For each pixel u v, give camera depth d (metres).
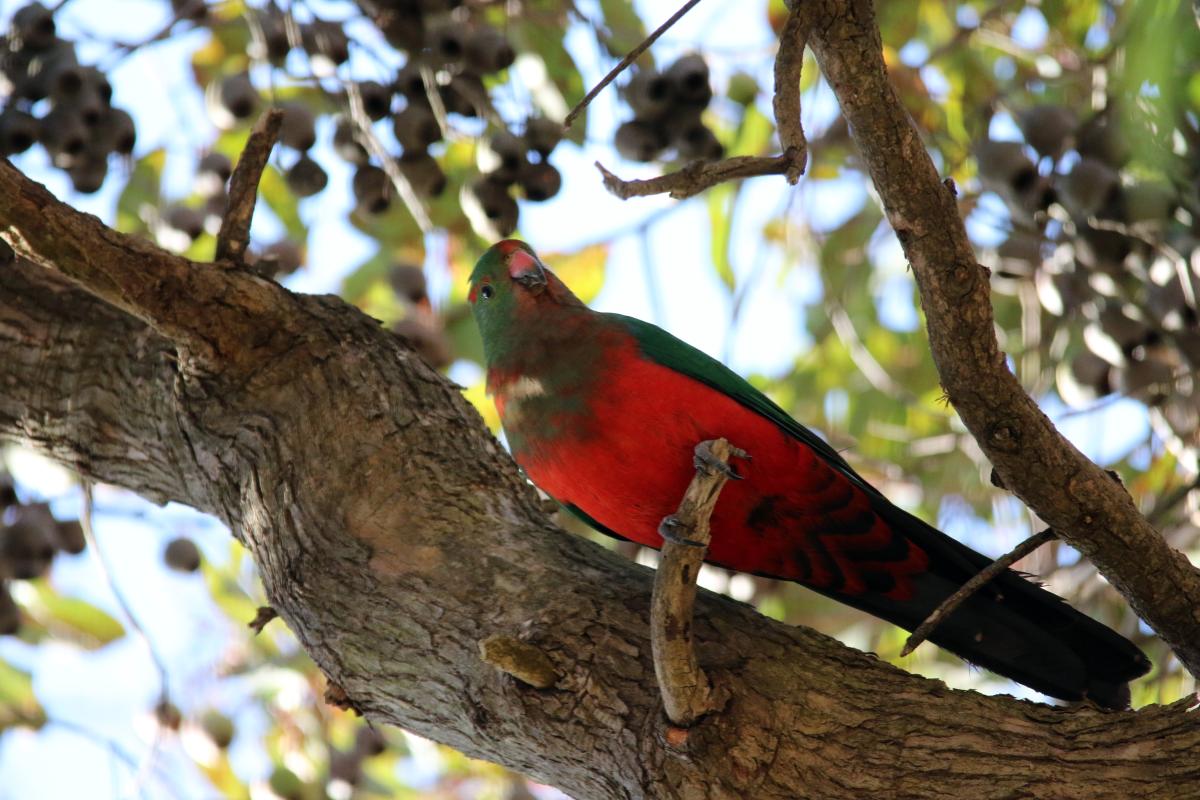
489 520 7.09
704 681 5.93
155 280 7.35
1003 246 9.82
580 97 10.59
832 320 11.22
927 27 12.41
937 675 11.86
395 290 10.59
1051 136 8.67
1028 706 6.25
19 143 9.10
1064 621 7.49
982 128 9.62
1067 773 5.91
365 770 12.45
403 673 6.74
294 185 9.46
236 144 12.34
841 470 8.33
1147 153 8.25
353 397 7.53
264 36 9.29
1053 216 9.01
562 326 8.27
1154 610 6.64
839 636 12.20
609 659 6.30
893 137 5.58
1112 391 9.27
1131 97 7.95
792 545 8.15
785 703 6.12
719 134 12.64
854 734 6.07
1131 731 6.06
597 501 8.17
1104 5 10.74
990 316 5.86
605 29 10.01
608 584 6.71
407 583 6.85
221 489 7.64
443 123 9.01
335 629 6.90
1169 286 8.80
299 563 7.09
